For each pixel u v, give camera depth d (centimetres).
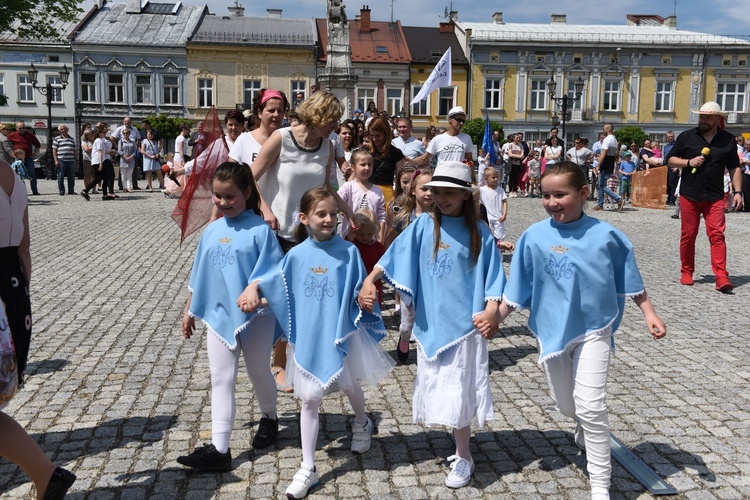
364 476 351
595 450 321
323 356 344
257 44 4350
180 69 4359
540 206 1858
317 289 352
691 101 4862
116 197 1861
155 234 1203
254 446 381
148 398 453
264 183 479
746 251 1123
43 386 473
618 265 330
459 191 340
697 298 763
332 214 354
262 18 4641
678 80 4850
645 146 2295
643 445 387
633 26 5400
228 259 359
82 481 345
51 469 288
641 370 516
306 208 355
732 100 4888
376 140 709
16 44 4269
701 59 4819
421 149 895
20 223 301
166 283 804
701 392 470
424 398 344
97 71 4338
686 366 526
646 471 351
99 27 4438
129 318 651
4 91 4341
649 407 443
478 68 4731
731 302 744
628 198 2025
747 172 1833
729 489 338
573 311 325
